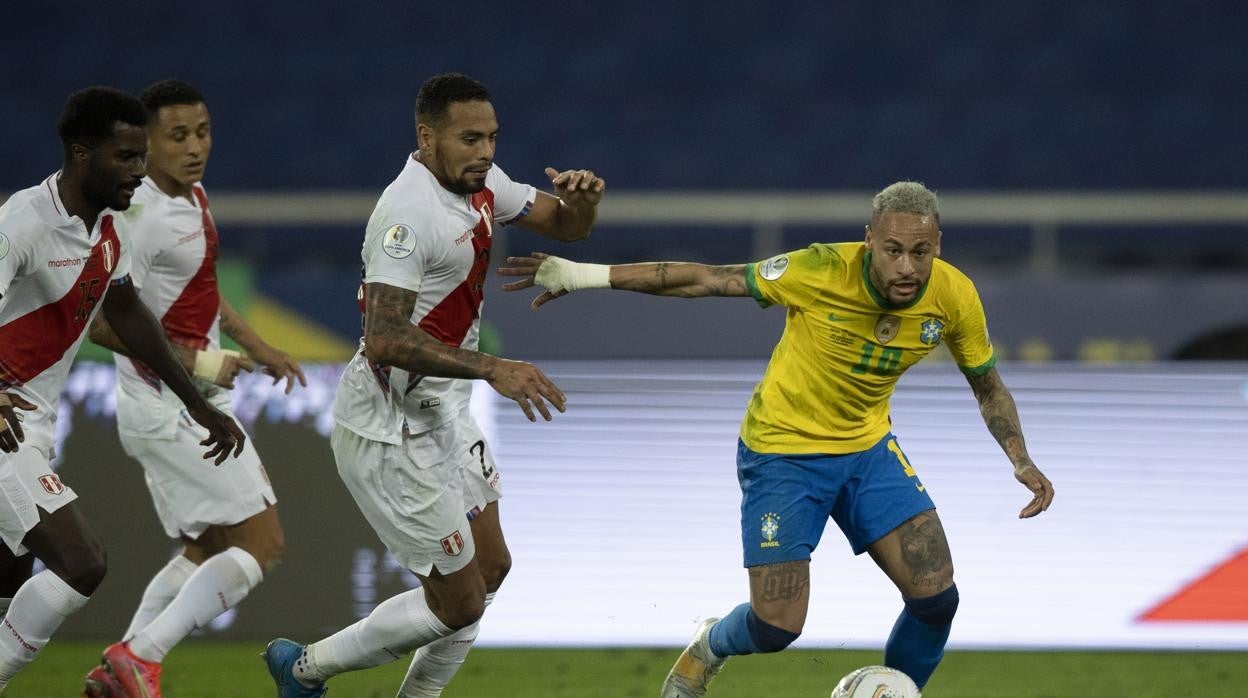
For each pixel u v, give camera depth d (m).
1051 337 32.47
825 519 17.38
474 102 16.08
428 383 16.91
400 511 17.09
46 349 16.83
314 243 41.94
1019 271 40.44
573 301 32.06
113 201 16.39
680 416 26.73
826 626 25.81
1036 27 48.38
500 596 26.42
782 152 46.84
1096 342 32.47
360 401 17.06
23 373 16.73
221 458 18.48
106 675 17.95
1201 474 26.02
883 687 16.27
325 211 39.50
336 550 26.94
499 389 15.58
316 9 49.22
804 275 16.67
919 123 47.12
